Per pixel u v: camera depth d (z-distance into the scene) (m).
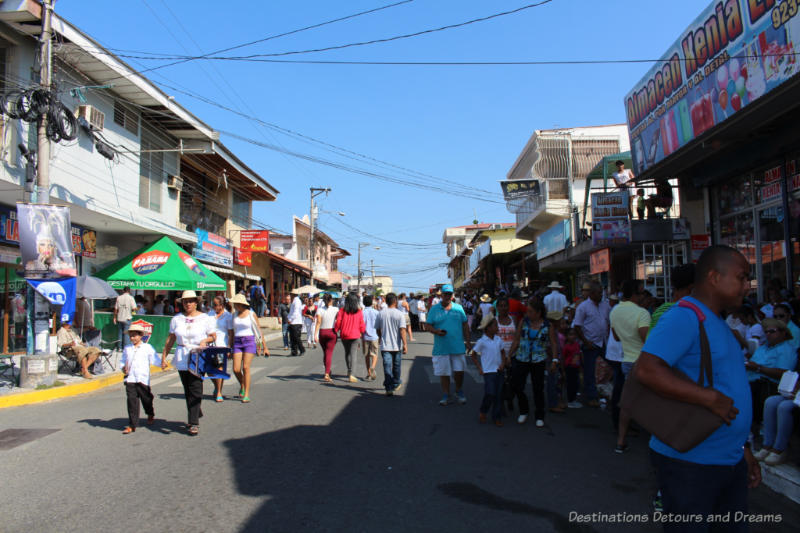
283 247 44.22
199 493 4.96
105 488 5.14
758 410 6.77
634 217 15.16
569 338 9.01
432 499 4.83
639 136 12.91
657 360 2.69
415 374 12.39
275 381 11.65
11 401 9.62
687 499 2.63
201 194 24.17
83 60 14.00
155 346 15.26
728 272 2.75
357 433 7.10
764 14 8.27
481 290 40.84
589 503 4.77
